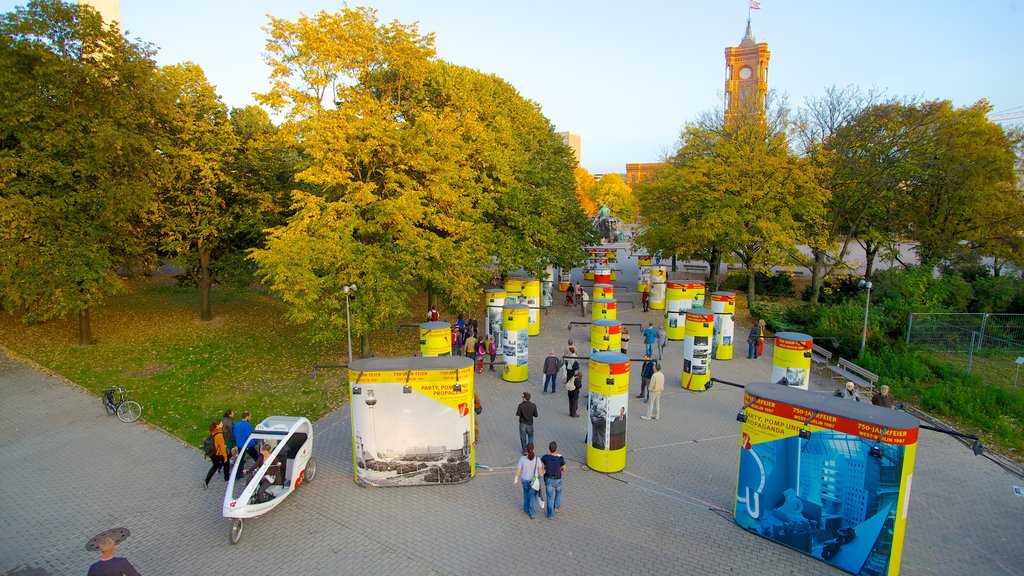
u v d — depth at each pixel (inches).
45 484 491.5
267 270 765.9
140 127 901.8
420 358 496.1
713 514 439.2
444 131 853.8
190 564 378.9
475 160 1050.1
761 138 1318.9
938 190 1355.8
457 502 457.4
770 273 1571.1
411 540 404.8
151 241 997.2
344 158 773.3
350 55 761.0
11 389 717.9
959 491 488.4
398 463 479.2
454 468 485.1
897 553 343.6
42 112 779.4
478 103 1123.9
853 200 1339.8
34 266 774.5
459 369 468.8
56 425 618.5
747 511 413.1
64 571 374.3
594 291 1138.0
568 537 408.2
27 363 810.8
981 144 1306.6
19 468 520.7
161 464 531.2
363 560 382.3
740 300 1476.4
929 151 1278.3
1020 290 1176.8
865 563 353.1
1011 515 448.8
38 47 776.9
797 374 705.0
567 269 1562.5
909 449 334.0
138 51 874.1
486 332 1002.7
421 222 874.1
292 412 661.9
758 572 365.1
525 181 1243.8
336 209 779.4
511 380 786.2
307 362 860.0
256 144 1029.8
